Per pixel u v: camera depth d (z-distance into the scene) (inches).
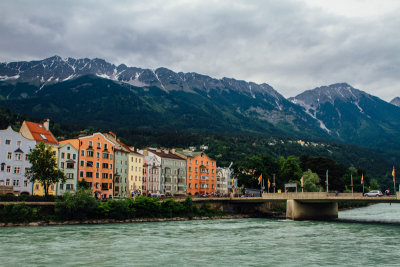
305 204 5196.9
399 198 4291.3
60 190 5315.0
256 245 2768.2
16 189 4781.0
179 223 4286.4
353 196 4697.3
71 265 2064.5
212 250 2541.8
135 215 4434.1
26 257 2223.2
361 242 2960.1
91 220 4018.2
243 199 5595.5
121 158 6323.8
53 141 5383.9
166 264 2117.4
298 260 2268.7
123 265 2080.5
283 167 7780.5
